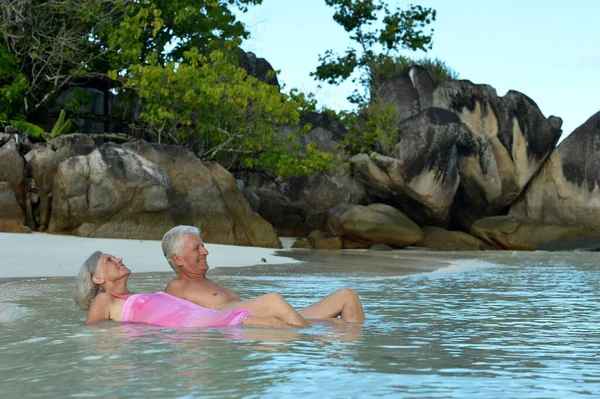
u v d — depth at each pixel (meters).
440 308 6.73
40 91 28.16
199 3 30.22
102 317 5.54
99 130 31.30
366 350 4.13
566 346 4.40
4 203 19.25
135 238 20.36
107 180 20.30
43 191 20.45
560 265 16.00
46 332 4.97
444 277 11.55
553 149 30.08
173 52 31.00
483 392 3.03
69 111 29.16
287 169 28.00
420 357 3.92
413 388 3.10
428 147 28.89
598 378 3.36
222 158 32.31
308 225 31.53
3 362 3.81
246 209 23.72
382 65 35.69
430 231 29.50
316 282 9.98
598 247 28.66
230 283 9.64
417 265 15.16
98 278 5.72
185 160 22.80
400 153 28.89
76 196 19.98
